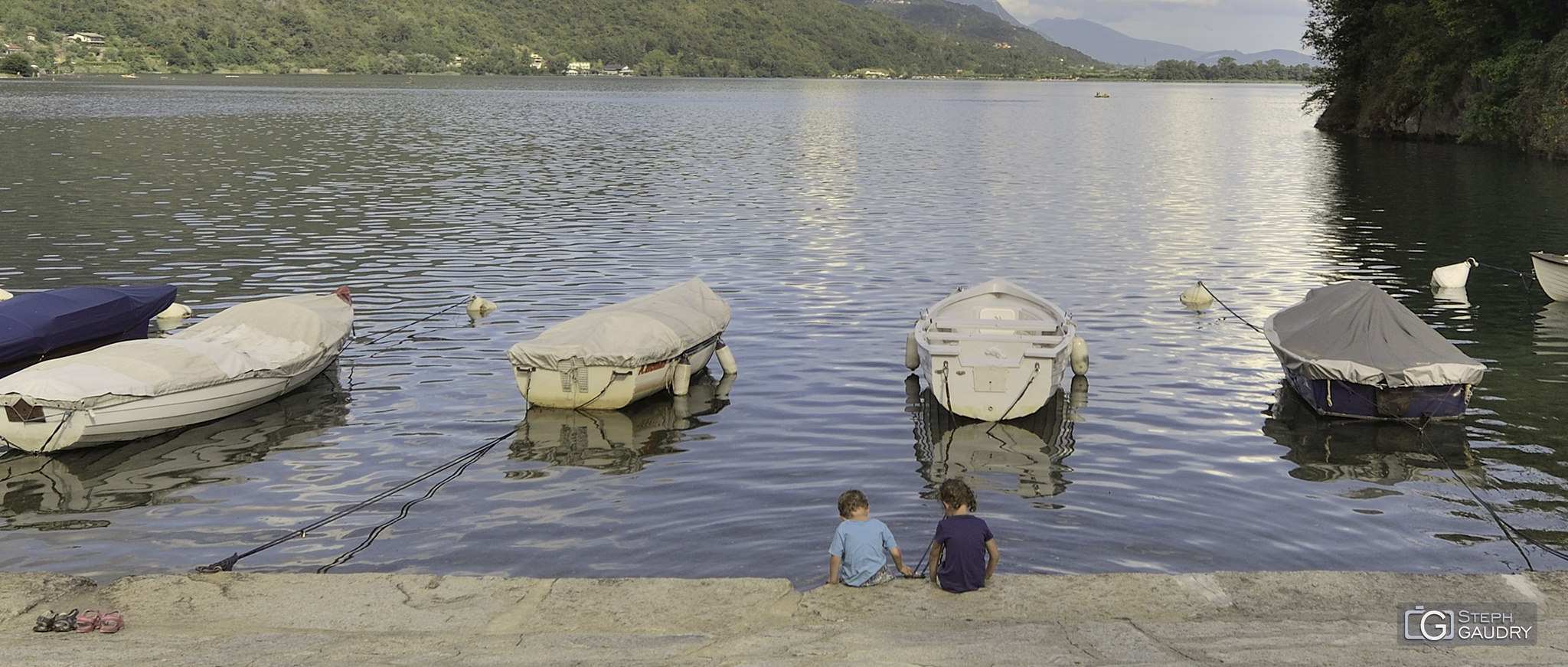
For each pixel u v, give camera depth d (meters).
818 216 36.25
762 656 7.07
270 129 74.25
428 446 15.32
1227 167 55.06
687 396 17.52
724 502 13.12
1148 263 28.30
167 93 135.88
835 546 9.25
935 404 16.92
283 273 26.39
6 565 11.56
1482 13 62.44
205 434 15.88
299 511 13.03
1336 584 8.69
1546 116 54.59
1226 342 20.55
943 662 6.82
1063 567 11.20
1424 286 25.52
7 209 35.41
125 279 25.69
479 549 11.83
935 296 24.31
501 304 23.48
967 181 47.53
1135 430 15.66
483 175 47.41
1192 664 6.70
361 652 7.34
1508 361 19.22
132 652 7.34
